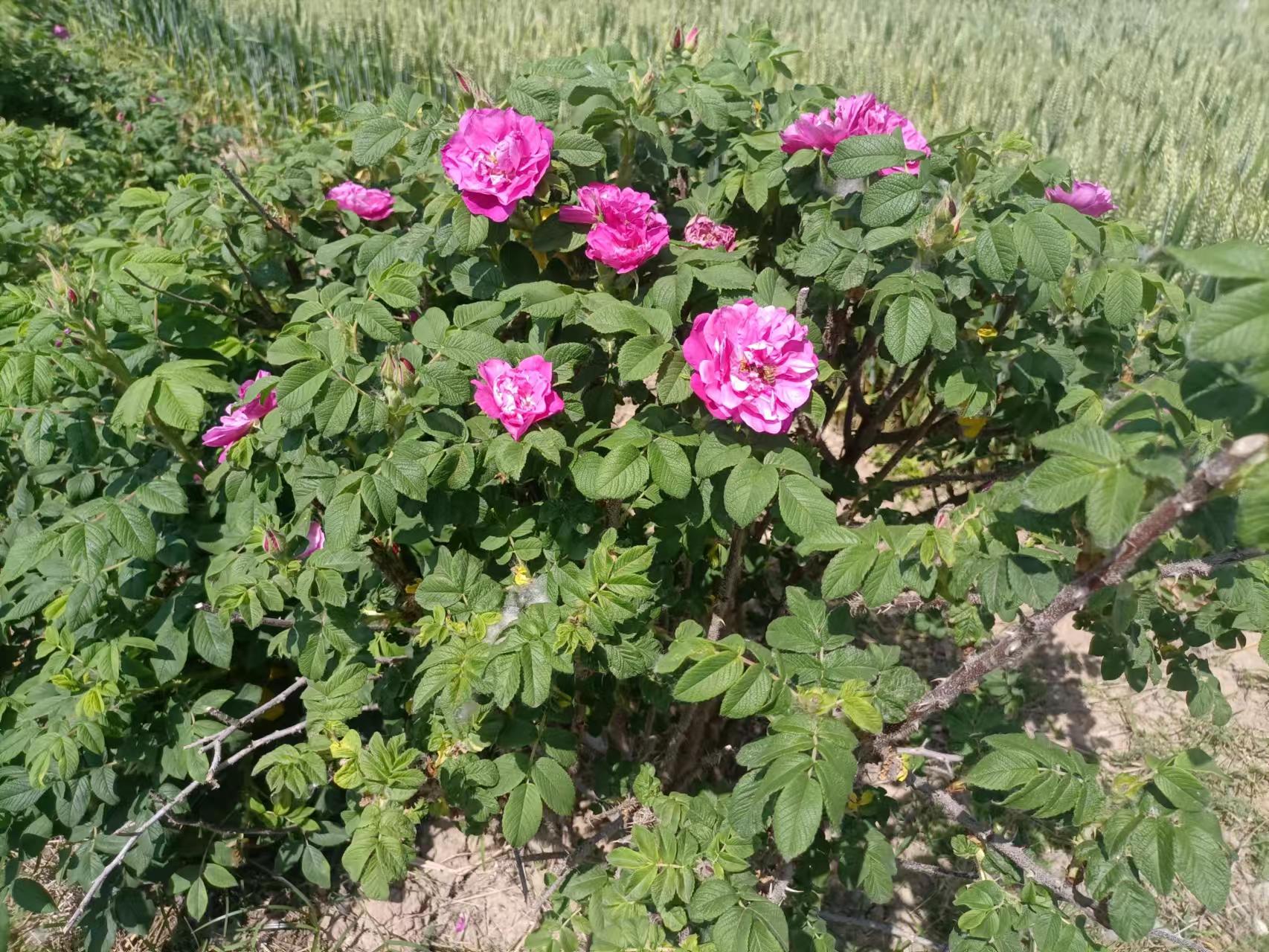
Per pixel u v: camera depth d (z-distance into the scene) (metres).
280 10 7.25
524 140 1.62
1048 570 1.33
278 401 1.56
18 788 1.93
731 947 1.43
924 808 2.75
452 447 1.62
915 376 2.05
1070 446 1.06
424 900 2.55
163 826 2.17
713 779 2.40
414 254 1.94
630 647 1.58
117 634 2.05
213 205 2.36
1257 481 0.88
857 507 2.32
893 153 1.61
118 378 1.98
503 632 1.56
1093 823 1.67
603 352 1.81
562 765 1.66
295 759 1.75
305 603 1.72
